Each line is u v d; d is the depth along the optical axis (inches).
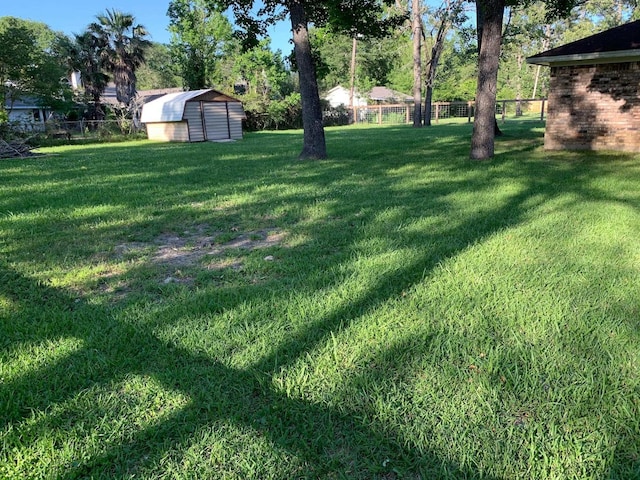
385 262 151.0
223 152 582.6
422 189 277.0
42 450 70.4
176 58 1354.6
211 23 1306.6
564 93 446.0
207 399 82.2
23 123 1033.5
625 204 220.1
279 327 108.7
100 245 181.6
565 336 100.3
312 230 195.9
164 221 218.7
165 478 65.3
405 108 1549.0
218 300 125.1
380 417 76.5
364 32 474.3
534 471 64.9
